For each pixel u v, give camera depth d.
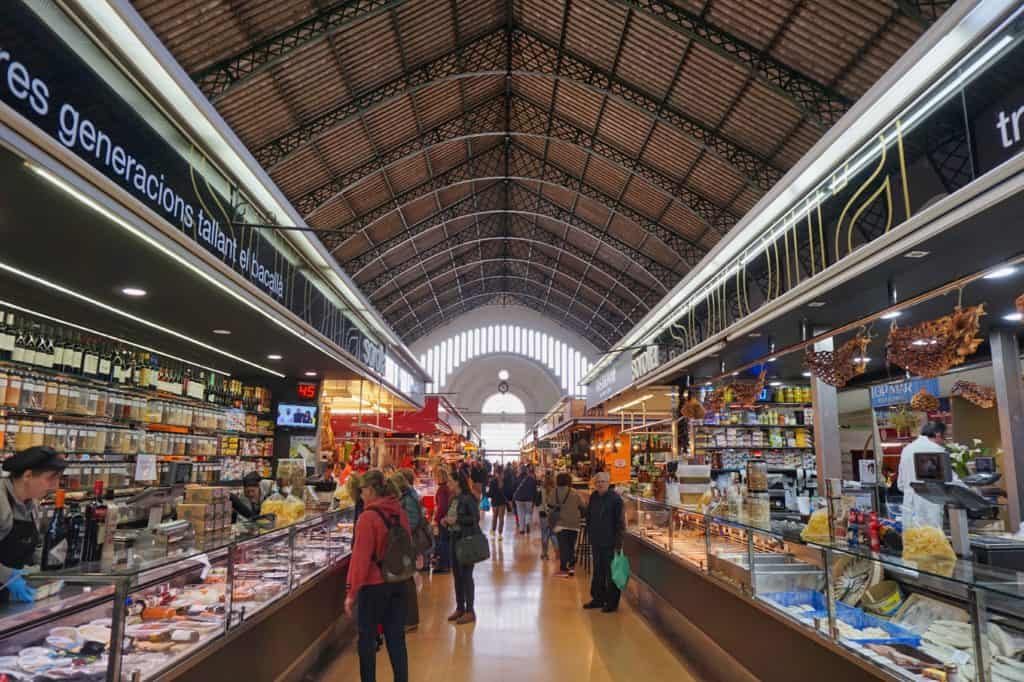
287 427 10.51
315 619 4.82
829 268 5.53
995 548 4.63
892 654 2.73
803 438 10.95
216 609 2.97
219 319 6.39
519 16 12.85
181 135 4.77
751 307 9.44
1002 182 3.57
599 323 35.50
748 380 11.09
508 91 15.95
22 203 3.53
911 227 4.35
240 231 5.98
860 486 5.59
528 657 5.08
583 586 8.05
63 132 3.35
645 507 7.32
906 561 2.93
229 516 4.14
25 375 5.13
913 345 4.82
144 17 8.35
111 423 6.23
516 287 38.06
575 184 19.00
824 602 3.11
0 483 2.50
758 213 6.70
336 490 7.29
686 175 14.77
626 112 13.77
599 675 4.66
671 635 5.76
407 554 3.88
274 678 3.86
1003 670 2.18
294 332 7.05
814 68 9.64
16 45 3.03
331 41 10.84
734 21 9.70
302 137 12.54
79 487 5.71
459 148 18.23
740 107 11.51
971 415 9.84
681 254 18.30
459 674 4.68
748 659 4.11
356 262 21.81
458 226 25.41
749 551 4.10
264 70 10.00
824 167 5.51
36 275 4.88
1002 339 7.62
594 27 11.82
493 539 12.93
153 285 5.16
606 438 18.91
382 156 15.59
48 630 2.05
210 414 8.27
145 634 2.41
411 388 18.52
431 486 13.51
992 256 4.64
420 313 36.06
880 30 8.50
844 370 6.02
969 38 3.51
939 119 5.44
